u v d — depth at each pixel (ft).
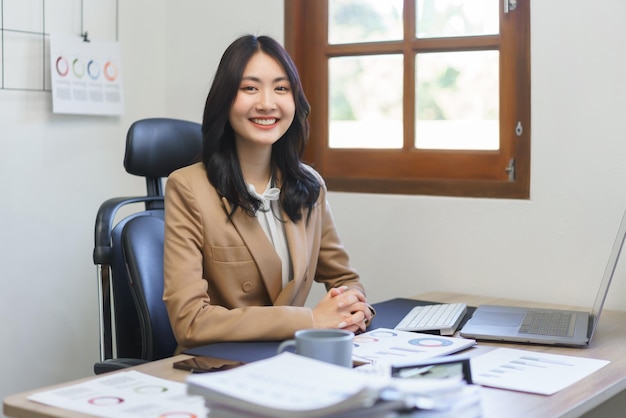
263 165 6.46
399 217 8.57
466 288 8.21
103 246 6.63
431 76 8.71
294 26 9.34
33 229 9.00
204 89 9.97
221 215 6.13
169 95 10.27
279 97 6.24
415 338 5.60
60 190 9.26
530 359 5.13
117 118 9.84
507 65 8.18
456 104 8.58
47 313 9.20
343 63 9.27
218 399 3.19
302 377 3.32
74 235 9.45
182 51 10.14
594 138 7.46
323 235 7.07
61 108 9.06
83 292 9.58
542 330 5.87
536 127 7.75
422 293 8.48
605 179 7.42
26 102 8.86
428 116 8.77
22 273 8.91
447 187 8.43
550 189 7.71
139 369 4.73
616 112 7.34
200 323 5.52
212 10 9.86
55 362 9.31
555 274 7.72
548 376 4.67
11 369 8.86
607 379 4.64
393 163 8.94
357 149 9.18
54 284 9.25
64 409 3.91
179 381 4.45
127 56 9.87
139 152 7.02
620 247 5.80
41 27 8.97
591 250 7.52
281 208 6.48
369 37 9.09
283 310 5.52
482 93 8.41
